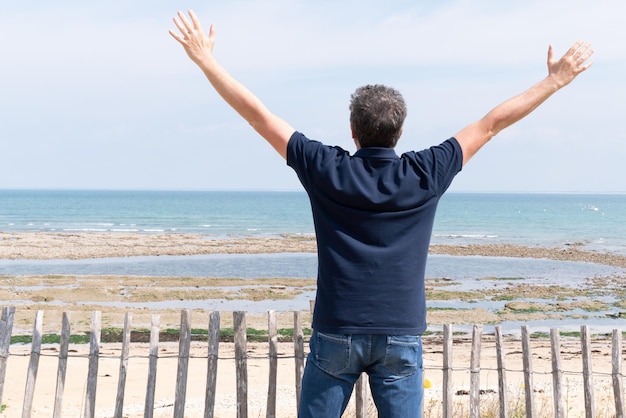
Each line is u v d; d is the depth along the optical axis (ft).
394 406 10.91
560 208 600.80
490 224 339.57
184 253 176.14
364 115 10.84
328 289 10.70
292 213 451.94
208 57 11.29
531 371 21.31
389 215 10.61
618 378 22.74
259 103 11.28
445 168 10.93
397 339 10.58
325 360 10.83
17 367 51.01
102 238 211.20
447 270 146.61
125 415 34.35
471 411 20.58
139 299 98.78
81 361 54.44
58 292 100.32
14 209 473.67
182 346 19.38
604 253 187.62
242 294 105.29
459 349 66.33
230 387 46.11
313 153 10.93
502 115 11.33
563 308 95.66
